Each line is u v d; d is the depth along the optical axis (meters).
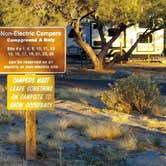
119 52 45.06
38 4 30.80
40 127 12.12
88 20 38.25
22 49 8.73
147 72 37.12
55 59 8.79
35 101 8.83
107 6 30.03
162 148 10.19
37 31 8.72
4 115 13.31
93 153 9.66
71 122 12.48
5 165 8.44
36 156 9.08
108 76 32.75
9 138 10.44
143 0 31.47
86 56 44.84
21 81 8.78
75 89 21.70
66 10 31.80
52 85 8.84
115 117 14.23
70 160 9.09
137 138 11.11
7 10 30.77
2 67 8.72
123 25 36.47
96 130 11.19
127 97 15.82
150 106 15.81
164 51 47.88
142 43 45.88
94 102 17.84
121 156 9.43
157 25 37.78
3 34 8.69
